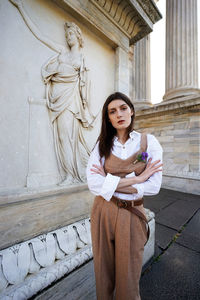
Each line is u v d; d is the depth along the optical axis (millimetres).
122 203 841
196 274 1552
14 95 1211
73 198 1527
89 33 1738
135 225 837
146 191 821
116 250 831
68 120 1523
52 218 1370
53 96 1430
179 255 1831
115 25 1943
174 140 4742
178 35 5121
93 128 1812
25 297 882
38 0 1344
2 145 1154
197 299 1297
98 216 913
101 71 1894
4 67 1156
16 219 1174
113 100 889
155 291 1369
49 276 990
